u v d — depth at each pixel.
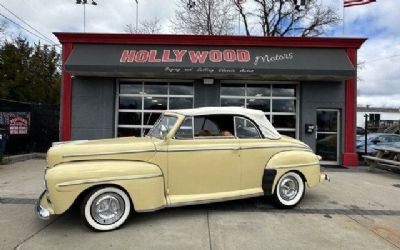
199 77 12.21
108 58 11.73
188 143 5.83
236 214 6.06
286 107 12.81
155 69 11.54
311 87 12.55
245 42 12.13
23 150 13.39
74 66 11.45
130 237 4.93
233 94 12.74
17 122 13.02
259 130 6.43
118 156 5.43
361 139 16.78
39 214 5.04
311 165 6.68
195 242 4.76
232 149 6.09
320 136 12.73
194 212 6.14
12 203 6.59
